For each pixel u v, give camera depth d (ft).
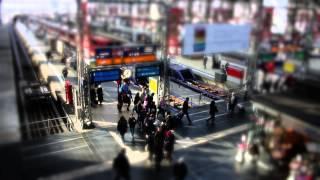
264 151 43.52
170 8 45.32
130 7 44.91
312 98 43.62
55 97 63.82
